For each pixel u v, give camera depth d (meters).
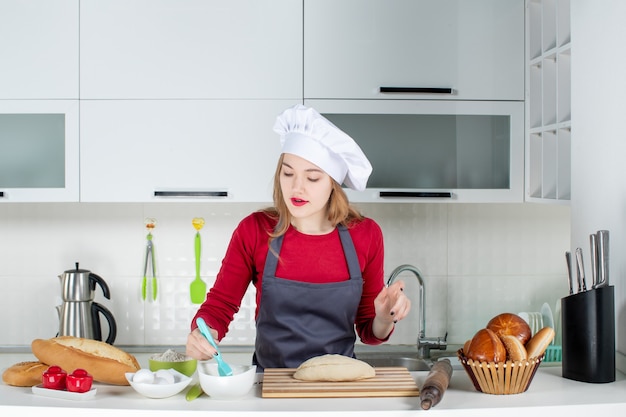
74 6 2.51
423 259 2.94
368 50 2.54
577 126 2.00
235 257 1.83
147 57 2.52
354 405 1.34
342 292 1.79
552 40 2.43
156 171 2.53
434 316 2.95
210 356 1.49
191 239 2.89
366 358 2.74
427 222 2.94
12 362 2.65
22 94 2.51
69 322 2.66
